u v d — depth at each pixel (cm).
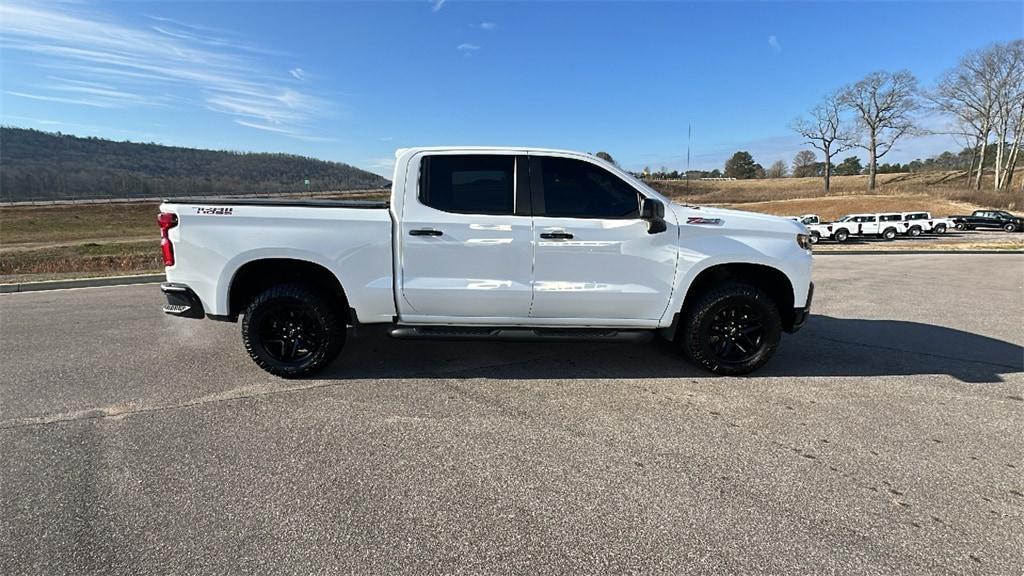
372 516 241
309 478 273
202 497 255
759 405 375
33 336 555
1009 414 360
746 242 416
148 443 311
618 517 242
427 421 345
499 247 400
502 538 227
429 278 404
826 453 304
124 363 463
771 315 425
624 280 410
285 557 212
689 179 10356
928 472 284
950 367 462
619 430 333
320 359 420
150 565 207
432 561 212
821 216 4978
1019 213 4522
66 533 226
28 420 342
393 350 502
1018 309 729
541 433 329
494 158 408
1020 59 6372
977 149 7556
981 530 234
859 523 238
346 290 404
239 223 397
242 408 364
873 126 7506
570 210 408
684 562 212
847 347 525
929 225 3195
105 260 1697
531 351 501
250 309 411
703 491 264
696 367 455
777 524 237
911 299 810
